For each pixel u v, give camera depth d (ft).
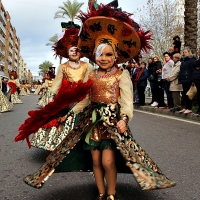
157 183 7.58
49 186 10.48
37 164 13.29
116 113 8.42
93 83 8.64
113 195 8.39
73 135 8.47
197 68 24.76
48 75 36.50
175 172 11.96
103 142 8.33
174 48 33.91
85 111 8.77
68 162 9.29
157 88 35.35
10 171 12.24
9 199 9.29
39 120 8.04
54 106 7.93
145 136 19.15
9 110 37.11
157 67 34.58
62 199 9.27
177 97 29.43
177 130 21.43
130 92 8.41
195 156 14.34
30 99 70.85
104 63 8.51
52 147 13.35
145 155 8.15
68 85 7.91
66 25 13.21
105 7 8.39
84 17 8.71
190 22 37.17
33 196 9.53
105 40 8.64
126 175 11.62
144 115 31.09
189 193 9.79
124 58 9.19
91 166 9.41
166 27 79.05
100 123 8.43
